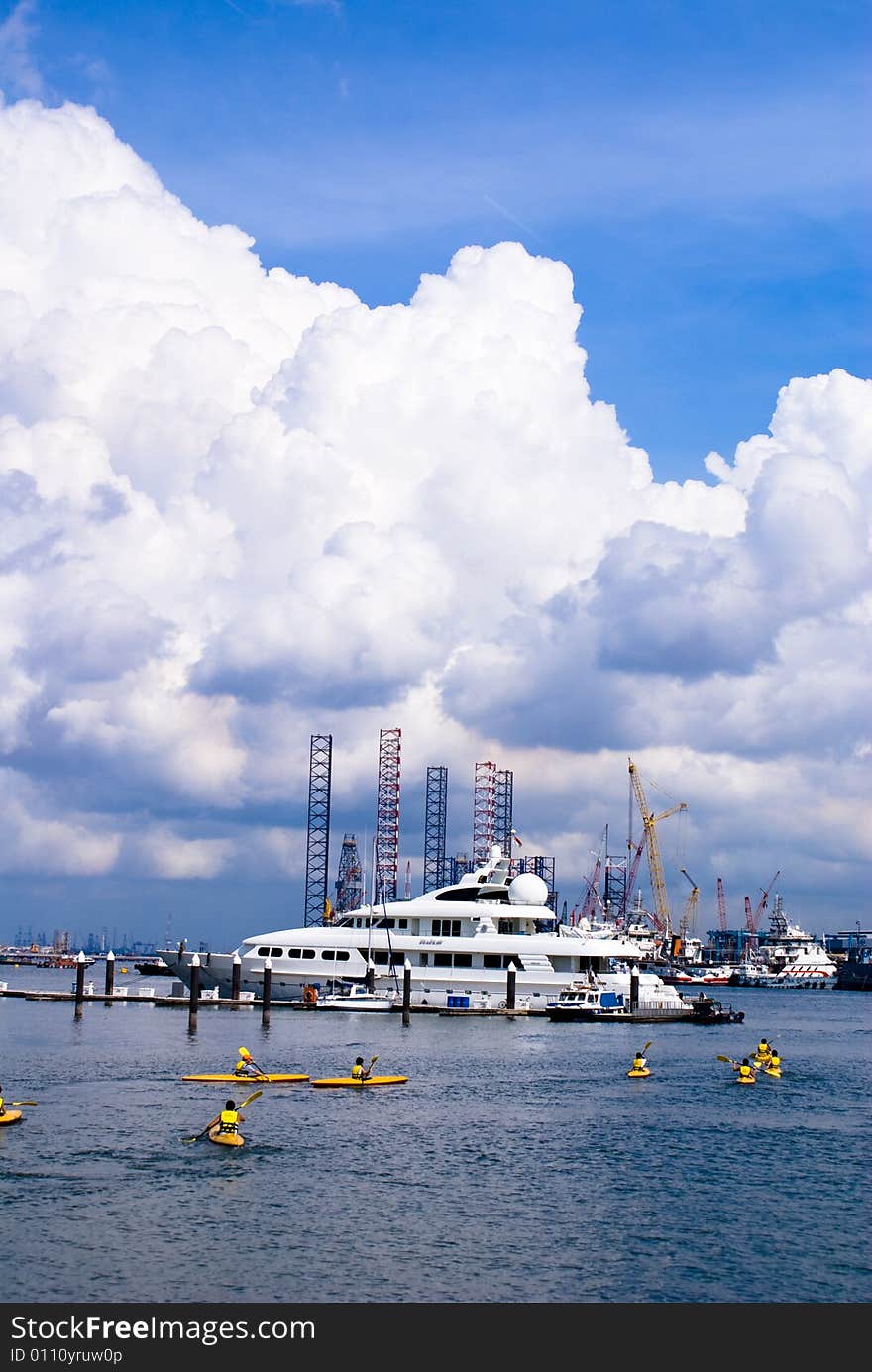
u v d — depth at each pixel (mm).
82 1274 48969
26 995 169500
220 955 153750
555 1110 84188
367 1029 129500
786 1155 71375
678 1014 158875
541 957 150125
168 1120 76062
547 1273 50531
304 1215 56344
